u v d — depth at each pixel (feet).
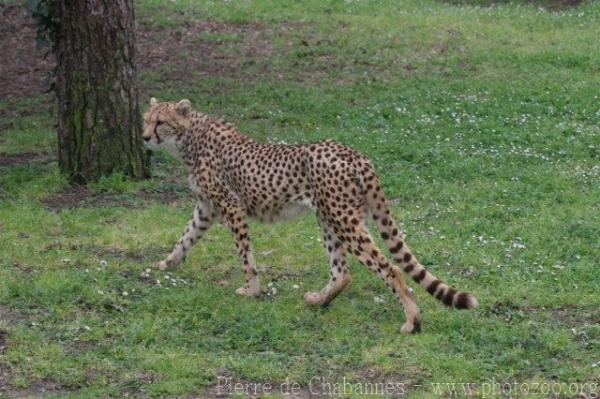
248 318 31.17
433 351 29.22
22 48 71.26
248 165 32.99
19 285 32.89
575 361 28.76
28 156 51.62
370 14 79.25
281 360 28.76
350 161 30.63
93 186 45.34
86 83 45.68
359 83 63.31
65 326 30.53
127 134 46.26
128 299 32.60
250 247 33.71
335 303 32.91
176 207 42.86
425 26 75.51
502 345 29.68
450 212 41.50
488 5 88.33
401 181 45.21
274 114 57.62
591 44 71.51
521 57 67.87
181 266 36.04
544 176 45.93
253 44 71.72
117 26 45.55
